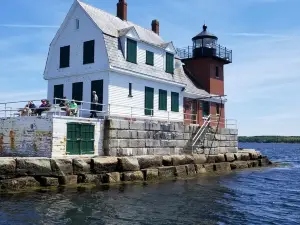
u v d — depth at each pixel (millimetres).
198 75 38656
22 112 22609
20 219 12789
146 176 22391
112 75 25594
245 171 31188
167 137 26891
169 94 31234
